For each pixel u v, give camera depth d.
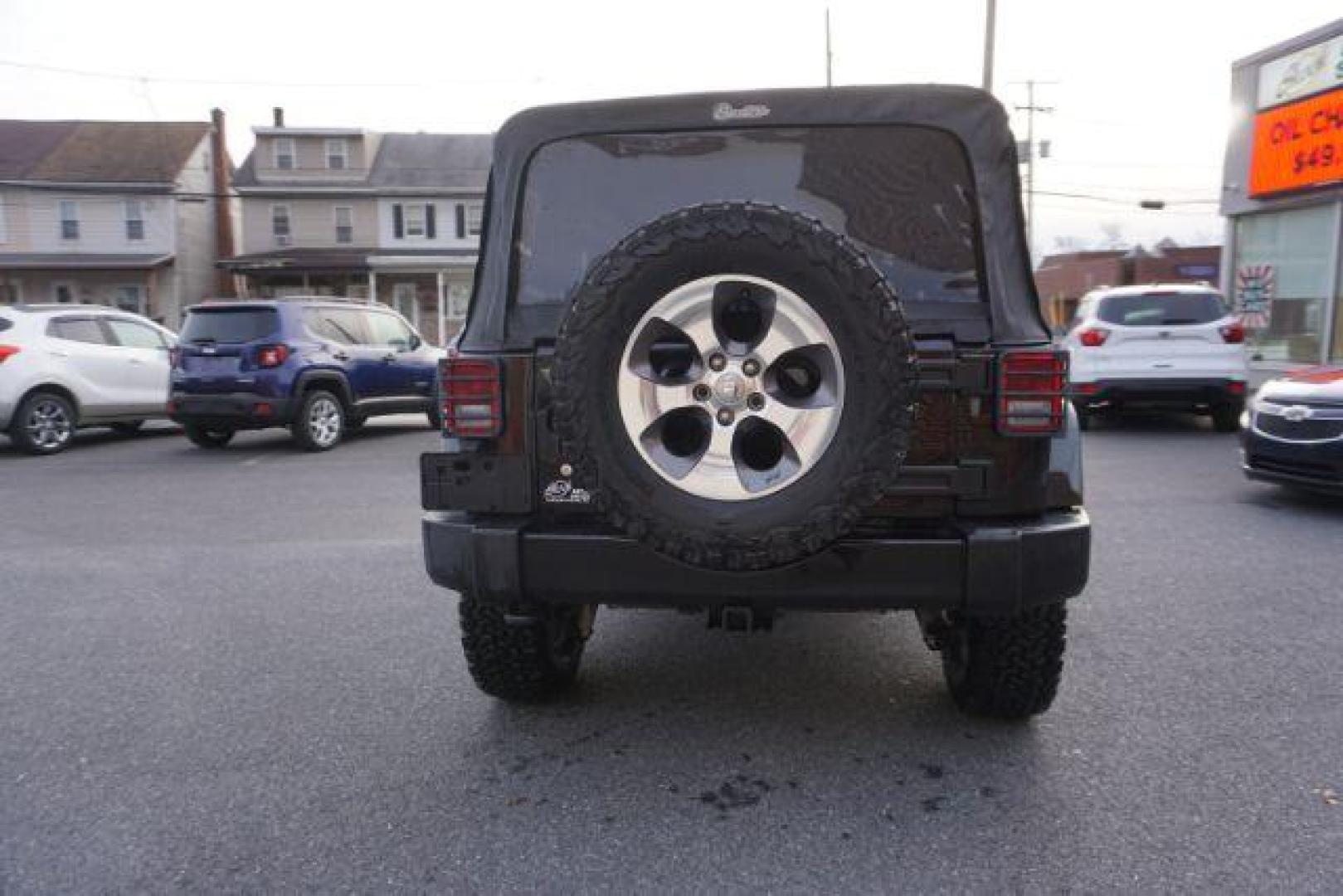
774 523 2.60
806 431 2.62
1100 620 4.75
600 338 2.65
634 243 2.64
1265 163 16.55
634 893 2.53
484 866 2.66
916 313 2.99
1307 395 6.96
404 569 5.95
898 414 2.57
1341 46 14.67
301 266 36.12
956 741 3.44
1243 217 17.62
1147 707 3.70
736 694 3.91
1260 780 3.11
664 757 3.33
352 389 11.80
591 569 2.96
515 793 3.08
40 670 4.24
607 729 3.57
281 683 4.07
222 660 4.34
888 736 3.48
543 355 3.04
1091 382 11.38
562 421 2.68
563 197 3.22
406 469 10.08
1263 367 16.98
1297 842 2.74
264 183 39.47
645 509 2.65
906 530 2.91
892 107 3.06
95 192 36.16
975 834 2.80
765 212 2.59
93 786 3.15
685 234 2.60
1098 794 3.03
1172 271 42.22
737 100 3.13
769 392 2.64
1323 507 7.38
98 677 4.15
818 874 2.61
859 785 3.11
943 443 2.86
